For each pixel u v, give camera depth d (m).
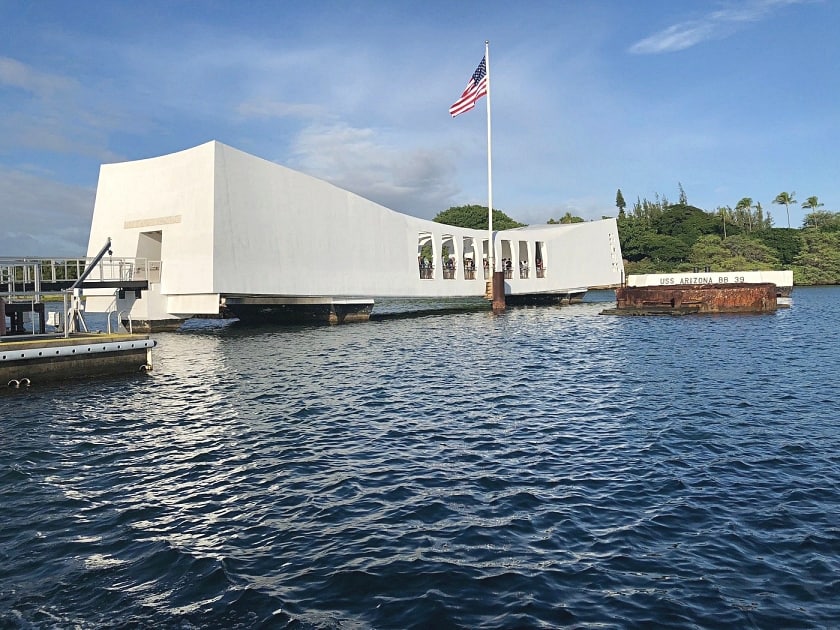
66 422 13.52
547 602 5.83
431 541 7.22
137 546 7.21
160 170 35.34
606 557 6.75
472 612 5.67
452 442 11.55
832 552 6.78
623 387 16.80
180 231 34.38
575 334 32.22
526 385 17.41
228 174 33.69
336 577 6.37
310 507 8.36
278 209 36.59
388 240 45.03
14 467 10.30
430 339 30.86
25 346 18.02
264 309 43.78
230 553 6.98
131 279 35.28
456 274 51.91
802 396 15.13
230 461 10.52
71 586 6.27
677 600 5.85
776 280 57.94
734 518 7.75
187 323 44.22
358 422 13.23
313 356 24.45
